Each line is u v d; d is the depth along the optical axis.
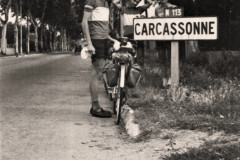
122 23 11.00
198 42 18.95
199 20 7.80
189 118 6.48
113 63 7.35
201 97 7.79
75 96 10.72
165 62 10.28
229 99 7.62
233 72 12.65
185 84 10.17
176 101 7.96
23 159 5.13
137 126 6.33
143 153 5.22
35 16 76.31
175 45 8.18
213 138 5.39
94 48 7.60
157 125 6.31
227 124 5.83
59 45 114.69
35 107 8.89
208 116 6.57
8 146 5.71
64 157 5.21
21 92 11.54
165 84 10.07
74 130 6.66
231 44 17.22
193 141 5.37
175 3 18.42
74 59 38.50
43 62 31.75
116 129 6.77
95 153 5.36
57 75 17.66
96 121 7.40
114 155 5.25
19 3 62.38
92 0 7.52
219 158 4.46
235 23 17.41
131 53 7.39
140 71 7.34
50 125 7.03
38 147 5.66
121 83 7.01
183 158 4.61
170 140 5.35
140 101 8.43
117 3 10.54
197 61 16.98
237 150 4.54
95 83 7.80
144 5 11.17
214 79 10.65
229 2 18.20
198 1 18.69
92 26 7.59
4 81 14.82
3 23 53.62
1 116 7.81
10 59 40.75
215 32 7.71
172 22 7.97
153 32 8.10
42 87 12.81
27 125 7.02
